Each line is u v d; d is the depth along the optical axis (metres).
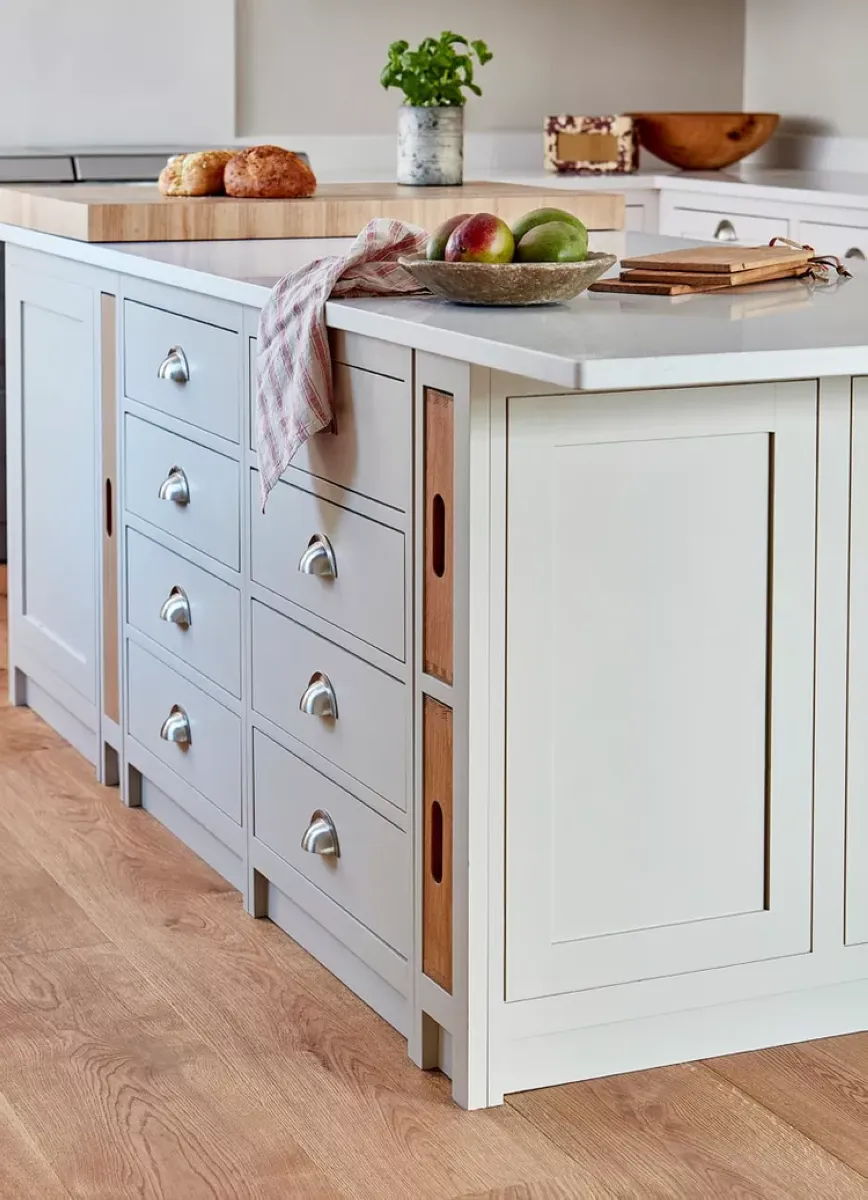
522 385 1.78
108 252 2.65
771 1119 1.88
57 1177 1.77
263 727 2.35
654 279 2.26
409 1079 1.97
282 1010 2.15
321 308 2.01
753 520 1.92
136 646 2.80
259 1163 1.79
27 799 2.91
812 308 2.03
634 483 1.85
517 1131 1.86
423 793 1.93
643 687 1.90
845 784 2.01
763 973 2.02
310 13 4.88
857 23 4.86
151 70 4.71
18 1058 2.02
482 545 1.79
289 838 2.30
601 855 1.92
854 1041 2.07
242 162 2.91
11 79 4.57
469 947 1.86
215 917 2.44
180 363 2.51
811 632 1.96
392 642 1.97
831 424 1.92
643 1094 1.94
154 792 2.83
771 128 4.94
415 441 1.87
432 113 3.26
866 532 1.96
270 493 2.25
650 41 5.30
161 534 2.66
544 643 1.85
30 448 3.24
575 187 4.70
